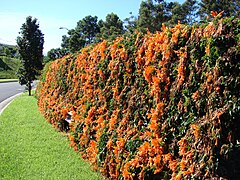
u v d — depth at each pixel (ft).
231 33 11.18
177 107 13.39
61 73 36.27
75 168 20.58
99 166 19.66
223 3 83.66
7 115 41.37
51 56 102.17
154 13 108.88
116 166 17.53
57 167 20.56
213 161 11.16
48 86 44.06
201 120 11.91
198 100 12.08
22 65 76.89
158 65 15.10
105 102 21.13
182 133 12.89
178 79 13.43
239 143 11.01
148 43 16.42
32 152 23.81
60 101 34.24
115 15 151.84
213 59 11.61
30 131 31.60
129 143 16.63
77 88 29.12
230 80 11.00
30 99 64.75
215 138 11.13
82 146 23.76
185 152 12.31
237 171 11.05
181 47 13.50
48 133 31.17
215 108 11.35
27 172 19.25
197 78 12.42
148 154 14.75
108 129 19.85
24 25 77.46
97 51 23.93
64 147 25.89
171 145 13.50
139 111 16.63
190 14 104.94
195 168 11.65
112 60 20.42
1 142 26.37
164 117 14.20
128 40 18.90
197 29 12.85
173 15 102.17
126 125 17.76
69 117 30.76
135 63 17.60
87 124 23.07
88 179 18.62
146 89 16.22
